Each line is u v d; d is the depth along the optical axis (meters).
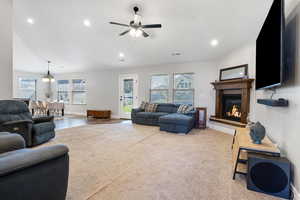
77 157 2.44
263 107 2.83
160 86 6.19
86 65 6.88
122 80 6.95
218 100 4.76
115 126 5.01
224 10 3.08
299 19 1.55
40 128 3.05
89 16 3.87
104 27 4.21
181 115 4.54
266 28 2.11
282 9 1.58
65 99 8.40
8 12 3.10
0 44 3.00
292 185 1.53
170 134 4.00
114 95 7.14
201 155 2.58
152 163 2.25
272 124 2.27
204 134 4.05
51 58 6.33
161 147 2.97
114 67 6.89
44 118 3.36
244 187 1.68
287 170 1.52
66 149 1.25
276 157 1.66
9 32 3.12
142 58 5.70
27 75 7.89
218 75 5.02
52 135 3.41
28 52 5.94
